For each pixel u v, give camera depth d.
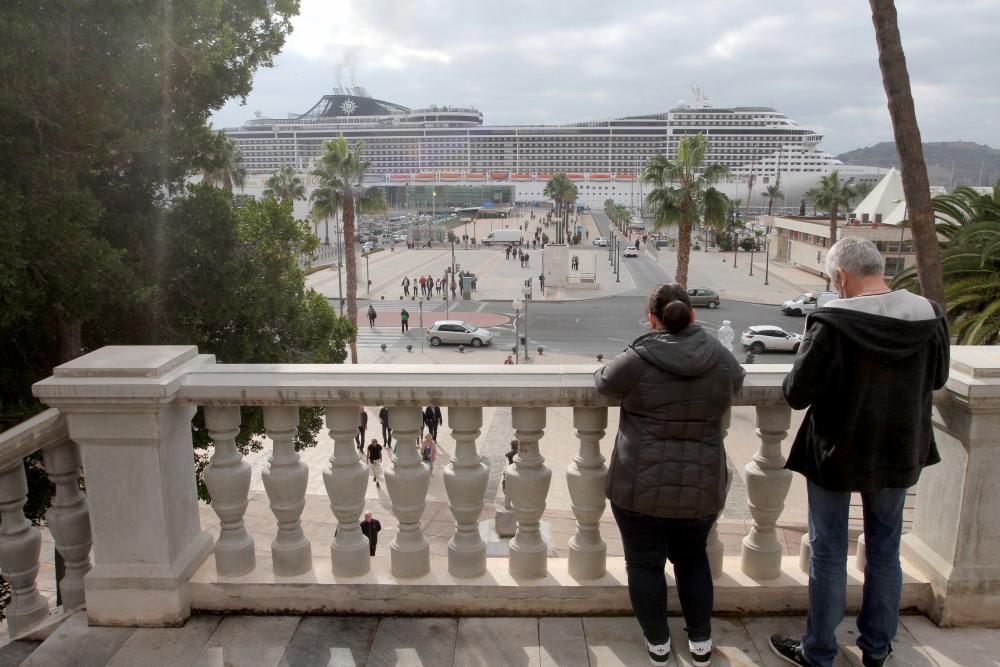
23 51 6.82
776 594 3.00
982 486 2.78
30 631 3.04
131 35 7.82
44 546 10.55
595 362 32.03
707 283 57.94
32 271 7.42
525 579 3.03
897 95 6.80
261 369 2.93
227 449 3.02
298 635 2.88
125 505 2.86
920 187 7.07
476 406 2.88
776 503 3.00
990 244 9.95
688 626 2.66
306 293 13.48
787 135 164.50
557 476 14.65
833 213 55.69
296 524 3.08
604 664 2.70
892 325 2.31
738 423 17.83
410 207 162.62
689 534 2.58
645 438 2.48
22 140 7.20
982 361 2.77
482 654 2.76
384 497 14.45
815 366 2.41
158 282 9.46
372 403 2.86
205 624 2.96
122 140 8.12
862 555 3.14
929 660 2.71
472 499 3.00
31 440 2.88
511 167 178.38
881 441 2.41
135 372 2.77
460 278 52.72
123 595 2.92
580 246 95.19
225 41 9.48
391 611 3.02
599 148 175.12
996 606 2.87
